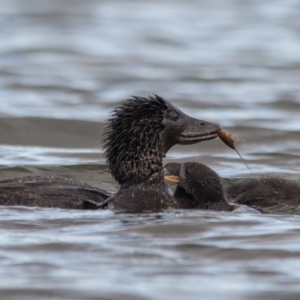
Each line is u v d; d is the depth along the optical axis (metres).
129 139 14.31
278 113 24.00
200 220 12.78
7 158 18.78
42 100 25.38
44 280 10.42
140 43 36.84
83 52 34.28
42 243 11.67
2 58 32.56
